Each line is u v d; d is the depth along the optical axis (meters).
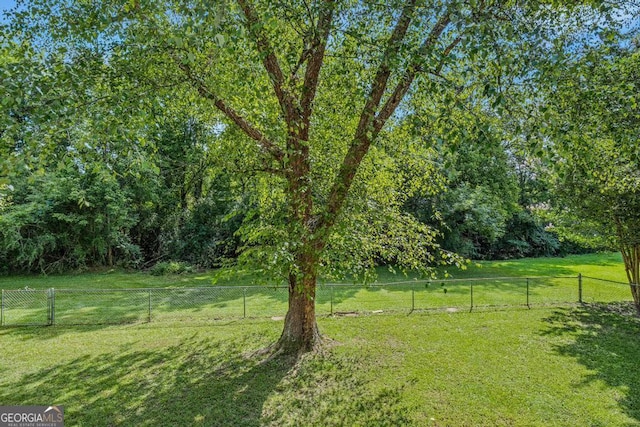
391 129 7.72
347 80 6.57
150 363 6.91
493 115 5.30
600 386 5.90
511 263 22.28
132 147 5.11
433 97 5.80
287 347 7.12
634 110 5.14
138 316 10.36
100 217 18.48
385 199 7.65
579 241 11.77
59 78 4.41
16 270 18.31
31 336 8.56
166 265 18.97
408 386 5.90
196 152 19.03
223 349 7.61
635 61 5.54
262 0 5.09
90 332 8.87
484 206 17.22
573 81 4.89
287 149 5.85
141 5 4.37
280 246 5.01
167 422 4.93
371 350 7.38
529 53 3.92
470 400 5.46
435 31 5.39
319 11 5.13
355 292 13.38
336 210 5.94
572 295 12.77
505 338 8.16
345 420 4.96
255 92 5.94
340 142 7.34
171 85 5.65
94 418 5.04
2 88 3.65
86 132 4.84
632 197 9.09
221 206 21.34
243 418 5.02
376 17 6.12
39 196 17.30
